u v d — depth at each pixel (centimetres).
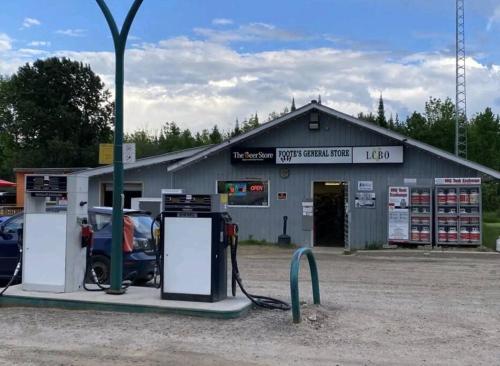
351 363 619
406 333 752
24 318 820
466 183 1964
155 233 995
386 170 2103
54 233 940
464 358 644
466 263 1648
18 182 3250
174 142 7662
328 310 877
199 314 816
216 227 861
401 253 1884
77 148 5347
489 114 7031
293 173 2184
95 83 5709
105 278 1074
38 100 5484
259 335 726
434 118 7062
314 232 2300
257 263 1627
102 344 686
